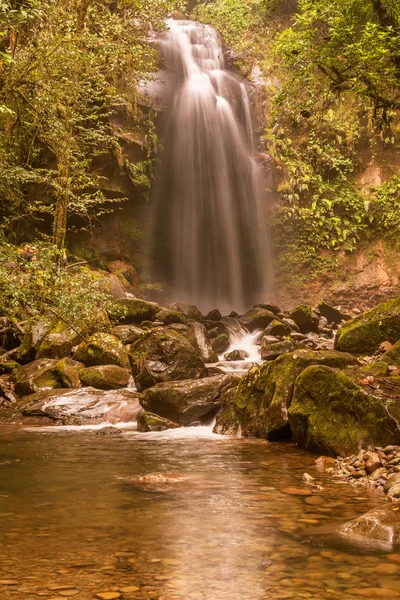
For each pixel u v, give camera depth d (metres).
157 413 9.77
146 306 15.70
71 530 4.36
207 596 3.21
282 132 24.45
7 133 10.99
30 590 3.29
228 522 4.54
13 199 13.16
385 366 7.99
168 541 4.10
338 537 4.17
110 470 6.42
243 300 24.69
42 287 9.55
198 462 6.82
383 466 6.09
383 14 9.84
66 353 13.21
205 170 23.97
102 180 20.95
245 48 26.56
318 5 10.25
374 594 3.22
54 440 8.45
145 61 18.91
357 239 24.08
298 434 7.68
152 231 23.38
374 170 24.39
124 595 3.22
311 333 16.98
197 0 29.80
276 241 24.33
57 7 11.90
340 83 10.61
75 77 11.95
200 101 24.02
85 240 21.78
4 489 5.59
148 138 22.03
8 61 8.66
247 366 12.82
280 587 3.32
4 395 11.71
